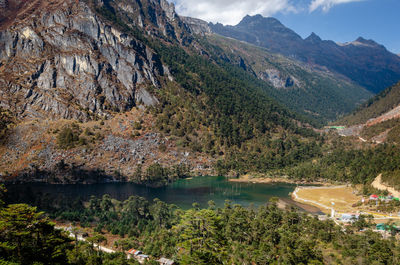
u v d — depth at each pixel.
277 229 98.25
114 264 76.06
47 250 58.38
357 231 107.94
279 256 84.31
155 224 111.00
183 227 96.69
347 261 82.81
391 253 82.31
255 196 177.50
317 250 85.44
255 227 97.56
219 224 85.06
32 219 55.06
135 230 107.88
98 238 94.31
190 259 73.06
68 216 120.31
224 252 78.00
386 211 134.38
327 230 103.12
